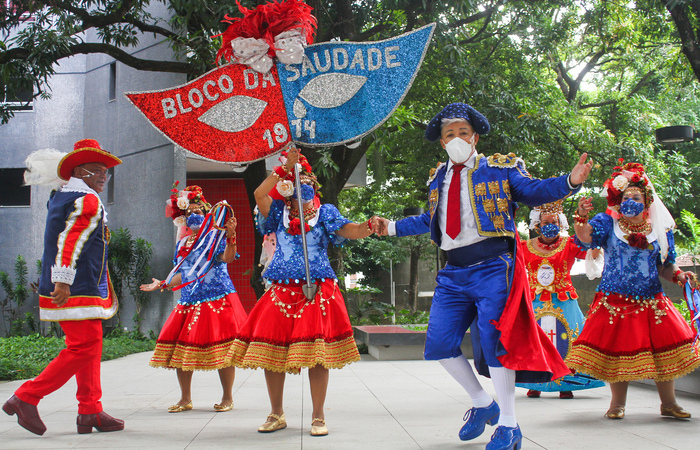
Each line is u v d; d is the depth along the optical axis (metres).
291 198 3.75
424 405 4.50
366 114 3.92
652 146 15.59
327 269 3.69
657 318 3.91
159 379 6.58
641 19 13.58
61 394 5.32
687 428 3.52
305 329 3.51
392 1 10.11
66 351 3.46
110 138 14.12
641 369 3.81
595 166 14.29
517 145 13.00
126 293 12.88
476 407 3.17
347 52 3.95
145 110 3.89
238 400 4.95
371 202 22.23
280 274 3.64
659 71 17.14
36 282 14.11
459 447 3.05
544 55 14.08
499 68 13.73
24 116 14.69
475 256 3.09
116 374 7.12
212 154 3.91
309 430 3.57
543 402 4.68
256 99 3.94
